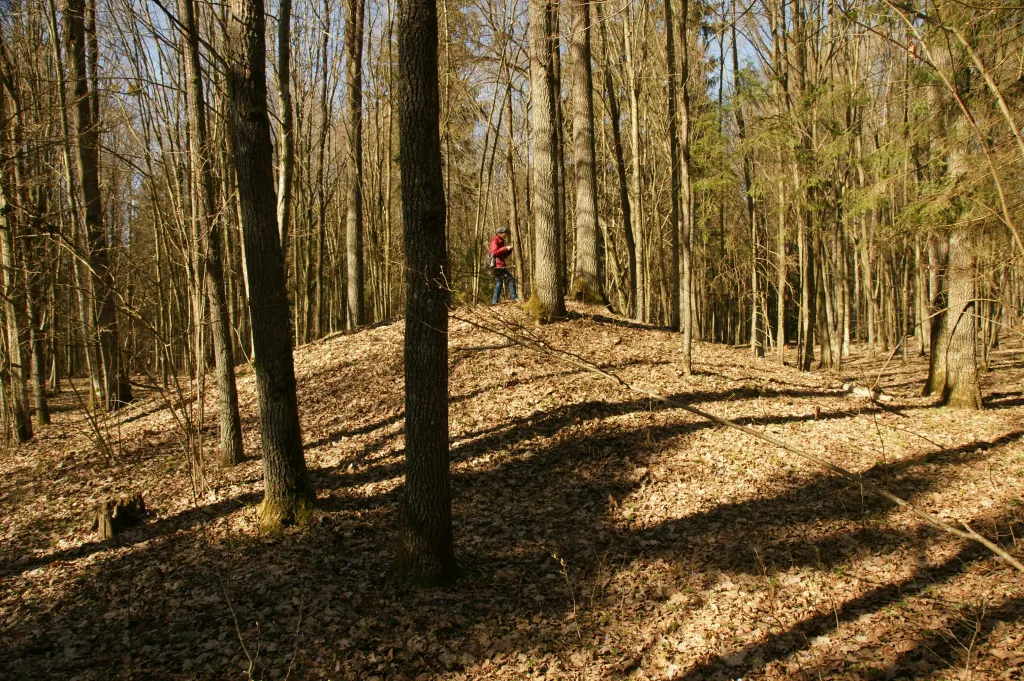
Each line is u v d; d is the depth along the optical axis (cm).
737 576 581
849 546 614
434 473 589
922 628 477
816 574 571
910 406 1071
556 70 1727
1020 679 401
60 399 1597
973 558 566
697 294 2461
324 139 1962
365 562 648
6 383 1126
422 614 558
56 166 1225
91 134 1105
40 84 1245
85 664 510
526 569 624
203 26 1047
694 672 467
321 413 1051
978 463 785
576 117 1480
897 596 524
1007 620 467
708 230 2228
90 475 917
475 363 1159
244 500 791
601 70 1980
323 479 823
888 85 1484
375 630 541
